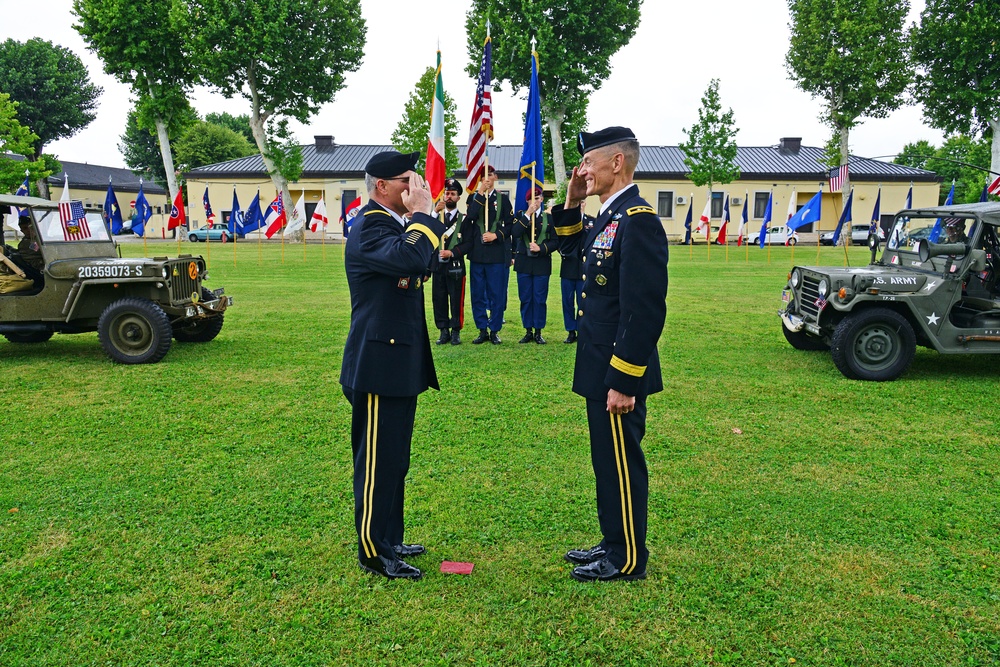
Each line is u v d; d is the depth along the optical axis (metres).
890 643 2.50
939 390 5.98
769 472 4.08
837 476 4.03
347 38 32.66
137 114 34.12
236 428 4.84
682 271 17.95
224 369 6.63
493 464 4.18
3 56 46.91
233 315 10.06
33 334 8.08
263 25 30.47
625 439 2.83
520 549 3.16
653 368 2.94
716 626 2.59
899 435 4.77
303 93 32.44
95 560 3.04
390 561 2.92
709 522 3.43
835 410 5.38
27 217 7.15
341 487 3.83
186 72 33.09
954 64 26.89
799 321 7.20
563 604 2.72
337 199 39.72
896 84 31.77
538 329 8.01
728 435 4.75
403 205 2.92
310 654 2.43
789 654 2.44
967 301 6.60
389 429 2.84
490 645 2.48
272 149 33.38
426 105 29.77
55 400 5.54
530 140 6.65
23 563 3.02
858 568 3.00
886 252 7.46
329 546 3.17
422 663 2.38
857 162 40.53
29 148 35.38
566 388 5.93
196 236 36.12
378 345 2.79
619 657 2.42
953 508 3.60
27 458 4.24
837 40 32.56
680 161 40.41
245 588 2.83
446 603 2.73
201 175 39.78
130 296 7.09
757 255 24.66
